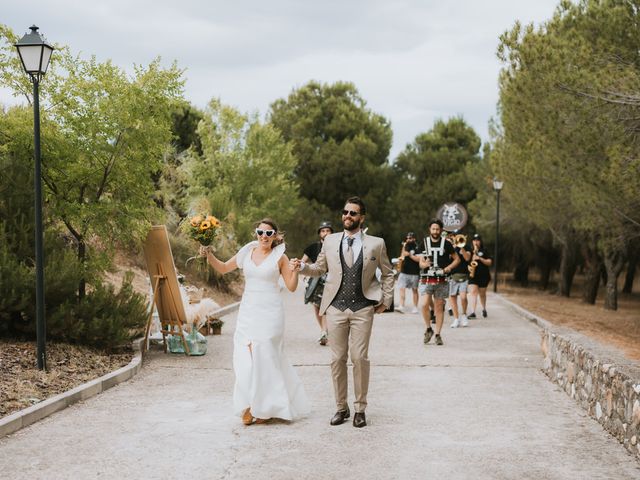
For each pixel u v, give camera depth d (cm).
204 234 688
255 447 576
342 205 4431
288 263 670
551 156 1575
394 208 4469
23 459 540
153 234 1027
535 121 1542
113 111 1038
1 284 888
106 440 594
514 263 4222
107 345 978
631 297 3747
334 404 735
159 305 1054
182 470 515
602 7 1399
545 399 768
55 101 1046
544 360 945
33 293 909
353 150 4331
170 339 1072
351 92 4709
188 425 645
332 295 657
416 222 4362
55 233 1016
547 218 2395
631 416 572
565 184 1927
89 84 1041
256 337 652
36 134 820
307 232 4197
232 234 2202
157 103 1086
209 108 2820
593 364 690
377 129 4644
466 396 780
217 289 2112
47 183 1044
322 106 4647
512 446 583
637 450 553
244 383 641
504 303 2233
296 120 4569
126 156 1068
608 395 637
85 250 1102
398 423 657
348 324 659
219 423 654
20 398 695
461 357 1056
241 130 2809
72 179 1038
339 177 4341
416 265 1723
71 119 1036
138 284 1773
